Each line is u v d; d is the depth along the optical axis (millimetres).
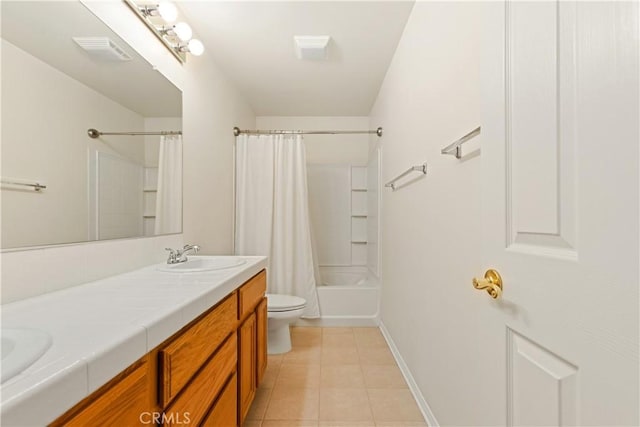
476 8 1094
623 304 433
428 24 1621
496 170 752
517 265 672
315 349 2547
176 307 832
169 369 772
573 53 528
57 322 713
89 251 1185
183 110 1988
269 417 1659
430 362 1586
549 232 580
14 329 667
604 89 468
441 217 1423
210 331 1060
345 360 2342
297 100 3463
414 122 1886
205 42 2275
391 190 2574
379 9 1926
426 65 1652
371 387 1960
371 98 3398
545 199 591
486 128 796
